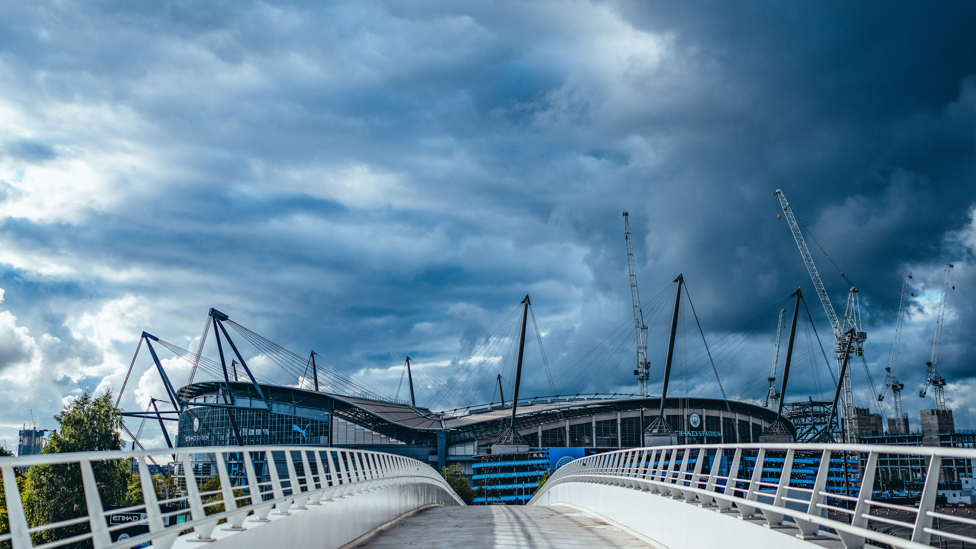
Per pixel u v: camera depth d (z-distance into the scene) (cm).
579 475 3825
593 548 1853
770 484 1320
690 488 1734
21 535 714
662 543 1942
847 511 1010
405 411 19612
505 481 15050
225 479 1295
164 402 14688
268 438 18012
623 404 19638
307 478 1752
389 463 2977
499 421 18638
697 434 19875
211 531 1187
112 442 7388
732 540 1430
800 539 1135
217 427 18600
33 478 5966
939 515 813
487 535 2211
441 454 17850
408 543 1989
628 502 2411
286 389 18175
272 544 1410
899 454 879
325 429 17762
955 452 777
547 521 2827
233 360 17800
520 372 16600
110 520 3416
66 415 7212
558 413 19112
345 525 1977
